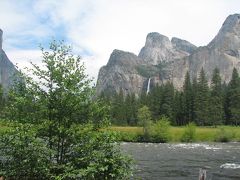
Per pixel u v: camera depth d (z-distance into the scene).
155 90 170.88
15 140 12.85
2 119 13.34
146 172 34.19
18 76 13.79
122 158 13.41
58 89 13.62
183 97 145.38
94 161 13.14
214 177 31.77
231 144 81.12
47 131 13.40
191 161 44.25
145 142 85.69
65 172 12.58
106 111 14.01
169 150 61.72
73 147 13.35
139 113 89.44
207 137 93.19
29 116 13.63
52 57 13.82
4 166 13.15
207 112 134.12
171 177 31.47
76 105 13.46
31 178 13.17
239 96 137.25
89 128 13.25
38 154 12.89
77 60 13.97
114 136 13.50
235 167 38.19
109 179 13.27
